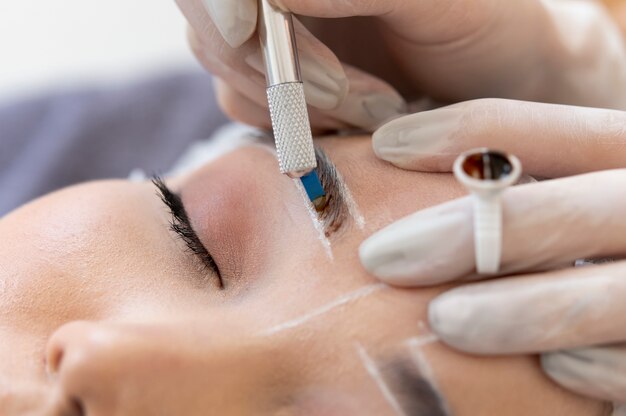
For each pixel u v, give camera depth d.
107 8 0.58
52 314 0.23
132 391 0.21
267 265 0.23
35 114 0.46
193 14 0.25
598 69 0.32
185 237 0.25
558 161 0.24
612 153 0.24
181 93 0.48
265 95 0.27
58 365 0.22
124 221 0.25
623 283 0.22
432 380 0.22
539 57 0.30
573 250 0.22
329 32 0.30
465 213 0.22
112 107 0.46
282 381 0.22
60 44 0.58
